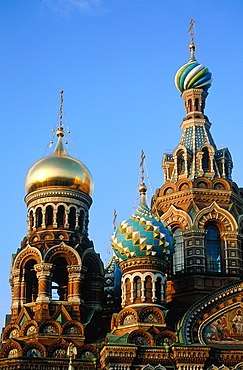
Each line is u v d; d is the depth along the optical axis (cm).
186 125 7975
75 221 7144
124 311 6456
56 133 7638
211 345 6069
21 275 6906
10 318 7181
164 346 5981
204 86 8144
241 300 6262
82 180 7269
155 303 6525
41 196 7162
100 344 6438
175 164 7712
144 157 7319
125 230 6706
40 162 7294
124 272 6706
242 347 6062
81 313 6712
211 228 7419
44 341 6456
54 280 7319
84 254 6944
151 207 7925
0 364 6169
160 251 6662
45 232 6994
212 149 7712
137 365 5916
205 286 7081
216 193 7462
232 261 7238
